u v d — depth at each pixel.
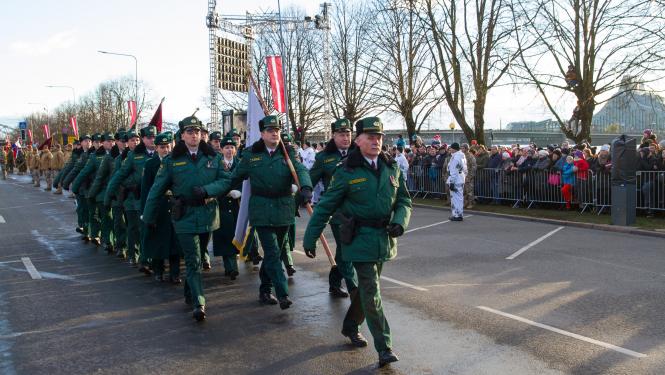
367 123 4.90
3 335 5.98
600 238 11.51
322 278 8.39
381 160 5.02
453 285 7.70
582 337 5.54
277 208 6.50
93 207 11.77
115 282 8.44
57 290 7.95
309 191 6.44
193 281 6.48
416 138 21.91
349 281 6.89
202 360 5.19
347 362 5.05
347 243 4.88
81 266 9.64
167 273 8.99
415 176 21.12
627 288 7.41
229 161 9.67
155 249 8.15
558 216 14.66
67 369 5.04
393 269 8.77
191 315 6.66
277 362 5.09
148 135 9.23
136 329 6.15
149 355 5.35
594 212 15.01
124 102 68.75
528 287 7.53
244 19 33.31
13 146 46.59
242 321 6.37
